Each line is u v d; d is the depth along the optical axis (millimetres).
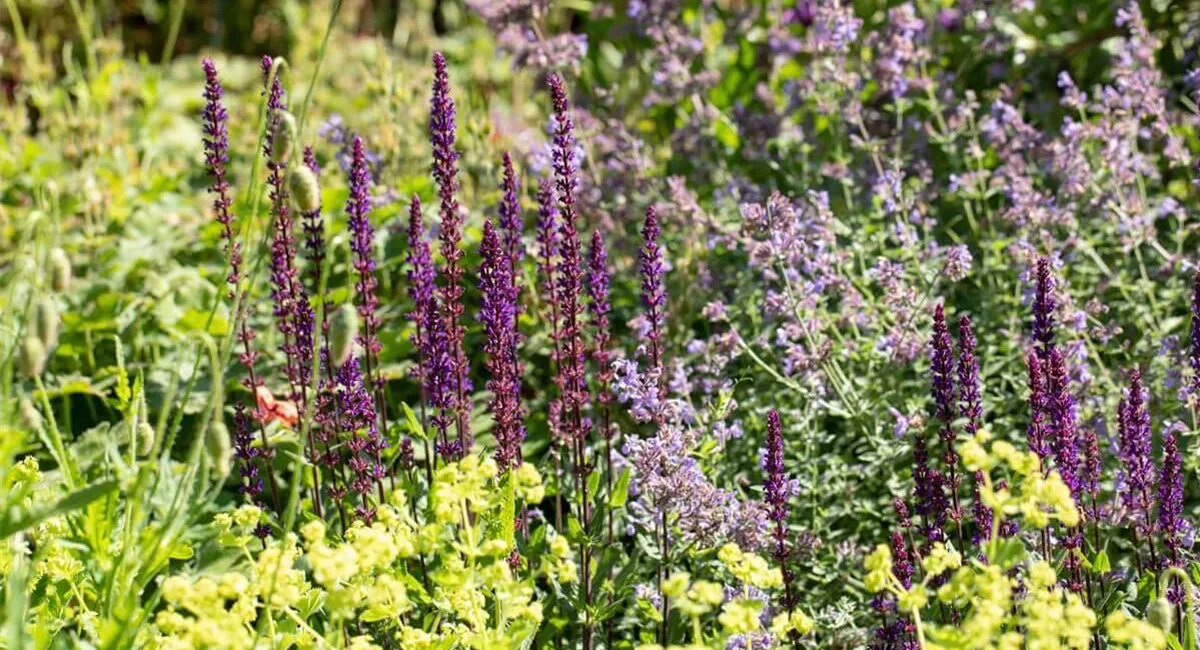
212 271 8406
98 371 7664
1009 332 6523
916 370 6539
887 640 5070
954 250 6246
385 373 6836
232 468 6789
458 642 4512
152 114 11742
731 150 9031
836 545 5973
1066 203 7281
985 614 3787
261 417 5535
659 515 5230
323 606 4852
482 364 7754
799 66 9750
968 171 8188
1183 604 4930
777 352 7117
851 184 7617
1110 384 6375
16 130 10398
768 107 9266
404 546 4168
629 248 7945
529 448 6676
